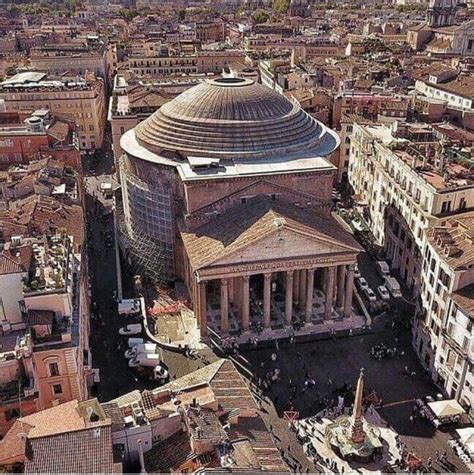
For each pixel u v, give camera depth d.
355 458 70.31
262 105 108.00
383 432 74.81
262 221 89.69
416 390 82.50
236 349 90.38
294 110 114.12
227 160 101.56
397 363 88.12
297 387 82.69
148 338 92.56
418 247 101.06
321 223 95.38
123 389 81.38
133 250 112.44
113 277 110.19
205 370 68.06
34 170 111.31
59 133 129.50
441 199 94.94
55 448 47.06
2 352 62.50
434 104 147.12
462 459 70.81
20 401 58.78
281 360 88.19
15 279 66.19
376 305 101.06
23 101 170.38
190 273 98.56
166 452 54.72
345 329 95.31
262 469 53.34
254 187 96.88
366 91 163.75
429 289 86.31
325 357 89.12
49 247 76.88
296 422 76.12
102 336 92.69
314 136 112.00
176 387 65.19
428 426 76.00
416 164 105.25
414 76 188.38
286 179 97.75
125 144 111.06
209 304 102.75
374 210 124.62
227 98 106.69
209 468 50.66
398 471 69.12
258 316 98.56
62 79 184.50
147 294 106.19
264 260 88.06
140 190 105.31
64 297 65.62
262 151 102.75
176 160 102.00
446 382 80.69
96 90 180.75
